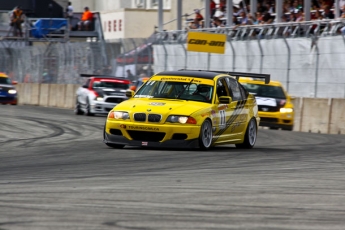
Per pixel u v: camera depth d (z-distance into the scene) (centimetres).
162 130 2581
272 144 3200
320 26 5347
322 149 2881
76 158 2373
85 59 7188
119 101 5394
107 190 1580
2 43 8725
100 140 3203
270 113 4541
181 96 2752
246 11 6838
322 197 1530
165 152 2553
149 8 10725
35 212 1288
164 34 6831
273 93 4688
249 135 2973
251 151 2709
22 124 4159
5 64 8631
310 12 5875
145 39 6675
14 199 1443
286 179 1839
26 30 8881
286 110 4541
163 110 2608
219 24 7012
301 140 3478
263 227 1172
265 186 1689
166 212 1301
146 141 2608
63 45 7544
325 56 5000
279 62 5434
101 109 5356
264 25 5650
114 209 1327
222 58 6097
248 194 1551
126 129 2631
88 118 5019
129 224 1178
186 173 1938
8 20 9506
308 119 4797
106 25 10562
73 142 3089
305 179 1847
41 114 5281
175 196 1500
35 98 7825
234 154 2534
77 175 1884
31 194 1514
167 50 6588
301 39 5216
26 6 9650
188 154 2489
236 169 2056
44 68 7862
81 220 1211
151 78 2880
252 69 5738
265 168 2095
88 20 9300
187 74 2861
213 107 2708
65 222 1191
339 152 2734
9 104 7200
